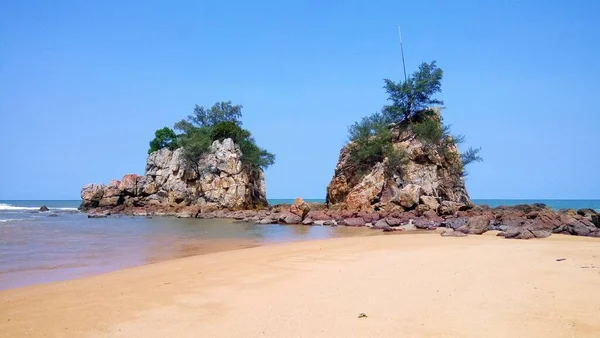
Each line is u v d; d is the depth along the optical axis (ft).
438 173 192.34
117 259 61.41
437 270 43.42
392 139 205.05
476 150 206.08
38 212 248.73
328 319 27.55
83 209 256.73
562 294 31.65
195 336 25.13
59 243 82.84
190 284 40.42
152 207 247.50
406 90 208.23
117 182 265.34
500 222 113.19
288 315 28.81
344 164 208.74
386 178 185.57
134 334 25.80
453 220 126.52
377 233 108.99
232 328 26.43
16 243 81.82
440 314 27.78
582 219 101.55
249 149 266.36
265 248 71.20
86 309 31.68
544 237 83.20
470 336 23.58
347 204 187.01
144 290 38.04
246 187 249.34
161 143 278.87
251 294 35.65
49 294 36.96
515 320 26.02
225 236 102.53
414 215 152.35
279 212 178.29
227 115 298.15
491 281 36.96
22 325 27.91
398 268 45.65
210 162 247.29
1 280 44.86
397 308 29.53
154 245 80.94
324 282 39.63
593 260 47.93
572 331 23.80
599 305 28.66
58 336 25.70
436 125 194.59
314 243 78.84
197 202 248.52
